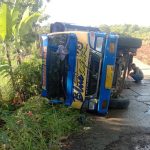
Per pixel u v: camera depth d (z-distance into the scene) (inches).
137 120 145.6
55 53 146.4
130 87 220.5
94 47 140.6
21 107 143.6
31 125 112.9
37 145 105.0
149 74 283.6
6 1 285.1
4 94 163.3
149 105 173.5
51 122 122.5
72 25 211.5
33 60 181.0
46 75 149.0
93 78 142.9
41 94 155.0
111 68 140.4
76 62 141.3
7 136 104.2
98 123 139.0
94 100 144.4
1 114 129.3
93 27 221.3
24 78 165.5
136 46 166.7
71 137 121.4
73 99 144.0
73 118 134.0
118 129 132.3
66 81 145.5
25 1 289.7
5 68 159.6
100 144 115.9
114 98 162.4
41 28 345.7
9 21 158.4
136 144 117.0
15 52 189.2
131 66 221.6
